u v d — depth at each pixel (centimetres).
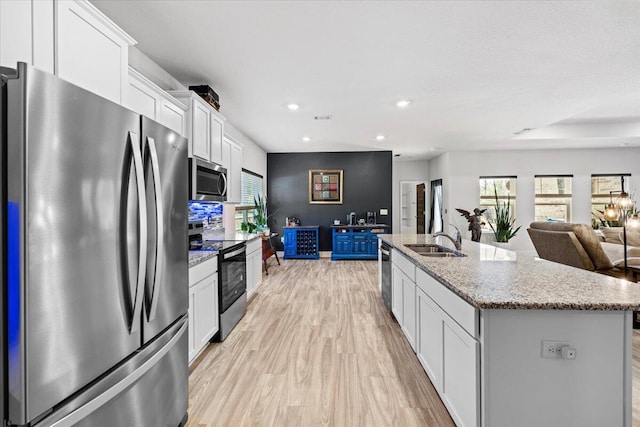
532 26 214
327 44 238
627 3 189
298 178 717
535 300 128
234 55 254
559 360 129
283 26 214
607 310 127
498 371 129
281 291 427
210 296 251
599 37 228
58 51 125
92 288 106
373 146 647
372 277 510
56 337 94
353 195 711
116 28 158
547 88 326
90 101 105
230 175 370
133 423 125
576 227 376
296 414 176
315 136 552
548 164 686
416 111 402
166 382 150
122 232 118
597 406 129
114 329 115
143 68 252
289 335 282
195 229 278
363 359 237
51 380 92
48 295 91
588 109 409
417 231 869
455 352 155
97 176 108
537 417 129
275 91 332
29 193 86
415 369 222
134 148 121
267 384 205
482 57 258
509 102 368
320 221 716
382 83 311
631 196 664
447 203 711
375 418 172
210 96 308
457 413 152
